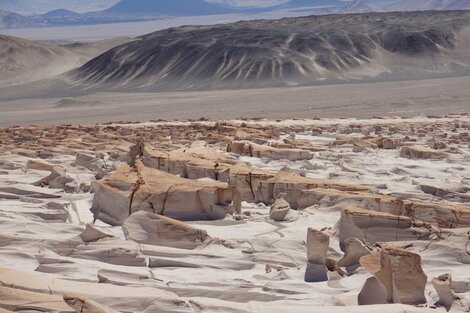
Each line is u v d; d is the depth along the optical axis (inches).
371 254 519.8
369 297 493.7
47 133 2001.7
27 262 579.5
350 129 2127.2
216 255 617.3
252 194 922.7
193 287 513.7
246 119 2687.0
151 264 589.3
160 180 831.1
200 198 786.2
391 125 2304.4
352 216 665.0
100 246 611.5
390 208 763.4
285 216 780.0
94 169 1182.3
